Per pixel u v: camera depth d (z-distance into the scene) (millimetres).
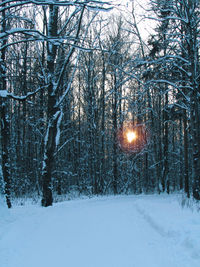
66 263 3555
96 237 4773
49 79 10781
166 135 20078
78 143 28859
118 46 21422
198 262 3184
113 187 23062
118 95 23641
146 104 22281
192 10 11547
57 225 5859
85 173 26125
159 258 3531
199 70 13156
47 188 10305
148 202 8594
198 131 11820
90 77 23297
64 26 10484
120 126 23625
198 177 11633
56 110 10859
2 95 7035
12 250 4160
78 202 11281
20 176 19750
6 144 11289
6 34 5926
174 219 5285
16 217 6852
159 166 21500
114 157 22703
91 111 23359
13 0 5480
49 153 10547
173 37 13602
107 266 3393
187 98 12523
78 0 5984
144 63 13695
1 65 10961
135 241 4395
